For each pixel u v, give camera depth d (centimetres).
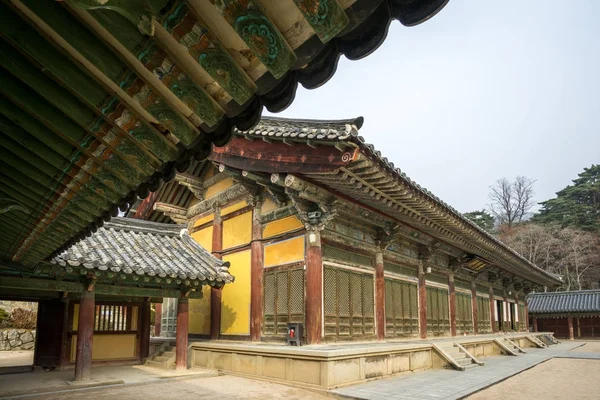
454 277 2252
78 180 475
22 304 2742
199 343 1456
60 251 800
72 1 221
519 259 2392
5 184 521
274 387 1096
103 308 1537
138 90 312
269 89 293
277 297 1389
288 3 231
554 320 4088
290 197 1285
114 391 1046
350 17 235
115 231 1425
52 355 1377
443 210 1432
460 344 1750
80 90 321
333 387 1039
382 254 1606
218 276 1317
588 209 5944
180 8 238
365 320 1473
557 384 1255
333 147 1055
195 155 375
